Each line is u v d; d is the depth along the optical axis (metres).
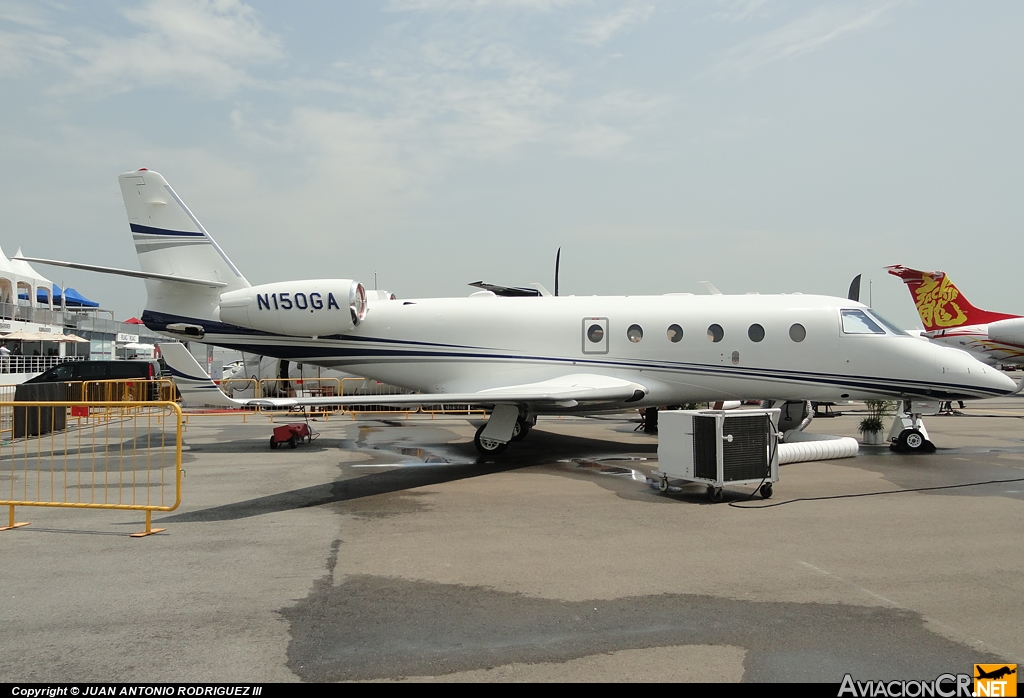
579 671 4.12
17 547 6.89
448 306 14.34
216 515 8.27
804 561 6.25
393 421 22.11
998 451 13.49
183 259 15.20
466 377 14.14
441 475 11.04
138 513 8.38
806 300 13.52
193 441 16.53
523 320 13.86
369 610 5.12
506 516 8.12
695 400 13.66
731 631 4.70
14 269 48.22
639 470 11.45
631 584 5.66
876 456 12.77
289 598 5.39
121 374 24.69
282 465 12.25
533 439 16.00
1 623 4.91
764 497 9.10
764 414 9.00
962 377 12.67
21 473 11.55
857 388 13.05
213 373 26.39
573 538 7.10
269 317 14.22
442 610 5.11
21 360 39.84
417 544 6.91
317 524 7.79
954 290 31.70
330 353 14.74
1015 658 4.27
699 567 6.10
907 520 7.79
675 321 13.40
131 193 15.24
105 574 6.01
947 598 5.30
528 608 5.14
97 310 62.03
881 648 4.43
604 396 12.34
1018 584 5.61
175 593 5.51
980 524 7.58
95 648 4.48
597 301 13.98
